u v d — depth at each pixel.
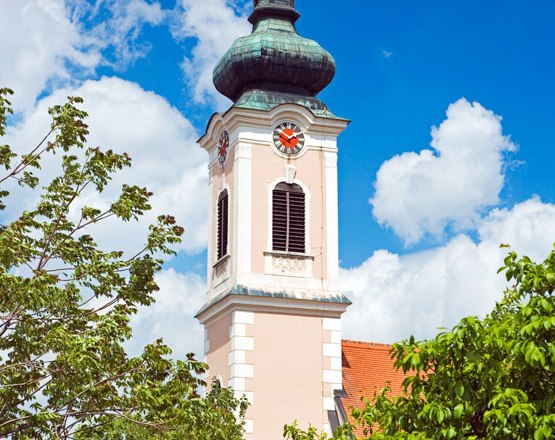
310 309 48.12
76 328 28.12
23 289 26.34
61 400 27.44
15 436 26.70
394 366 21.89
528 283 20.62
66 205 28.69
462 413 20.23
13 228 27.77
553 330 19.75
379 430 22.73
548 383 20.16
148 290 29.22
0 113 29.14
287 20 53.31
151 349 28.28
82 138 29.25
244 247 48.25
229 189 49.91
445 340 20.62
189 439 28.48
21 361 27.08
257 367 46.94
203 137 52.88
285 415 46.62
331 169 50.28
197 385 29.19
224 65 52.06
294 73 51.34
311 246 49.09
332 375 47.62
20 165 28.89
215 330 49.31
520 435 19.45
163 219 29.67
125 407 27.84
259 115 49.69
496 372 20.44
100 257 28.72
